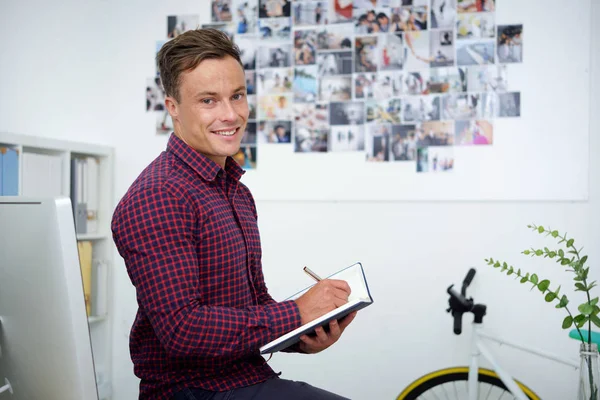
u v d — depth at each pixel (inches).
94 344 112.1
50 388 38.1
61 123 116.3
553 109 100.1
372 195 106.0
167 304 44.8
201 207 49.1
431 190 104.1
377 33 106.1
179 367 49.6
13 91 117.9
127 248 46.8
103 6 114.7
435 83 104.1
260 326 46.0
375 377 106.0
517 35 101.3
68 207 36.0
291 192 108.3
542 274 100.6
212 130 50.9
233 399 48.6
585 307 50.3
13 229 37.3
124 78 114.1
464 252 103.3
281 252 109.0
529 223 101.2
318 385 107.8
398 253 105.4
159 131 113.0
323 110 107.7
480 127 102.4
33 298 36.9
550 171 100.2
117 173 114.0
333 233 107.4
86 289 105.7
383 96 105.8
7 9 117.5
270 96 109.2
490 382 95.0
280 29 109.1
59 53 116.3
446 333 103.7
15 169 89.0
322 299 48.0
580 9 99.3
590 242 99.1
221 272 50.2
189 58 49.9
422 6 104.6
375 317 106.0
